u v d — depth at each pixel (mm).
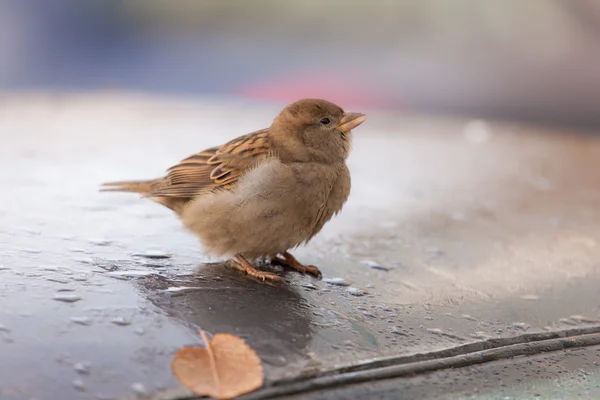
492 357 5867
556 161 14453
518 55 23375
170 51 24906
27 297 5770
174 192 7508
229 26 26734
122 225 8328
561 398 5445
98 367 4887
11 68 22453
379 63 23656
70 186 10133
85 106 18141
